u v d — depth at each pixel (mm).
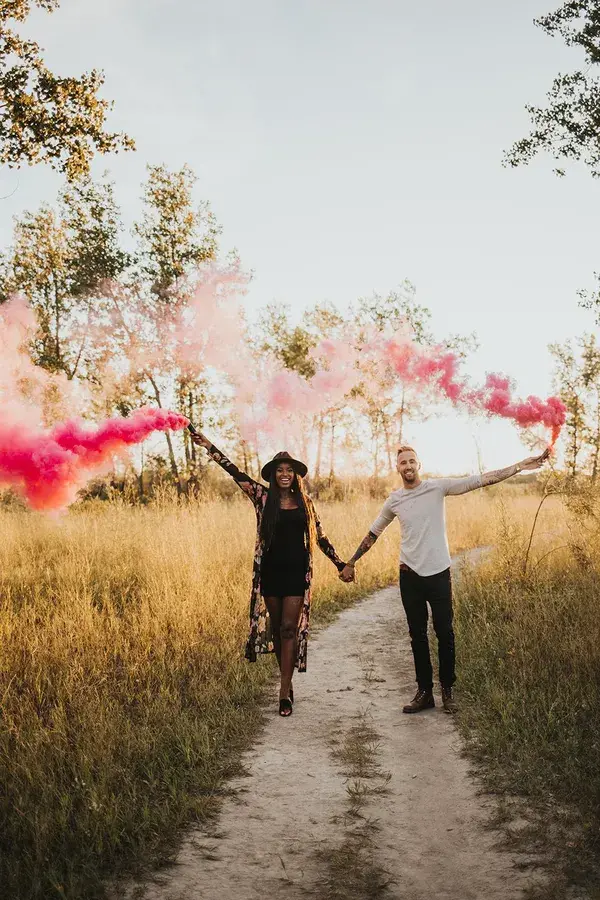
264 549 5242
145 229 21641
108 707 4883
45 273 20500
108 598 7914
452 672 5281
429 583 5301
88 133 12766
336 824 3582
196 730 4574
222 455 5355
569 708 4715
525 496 18875
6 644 6172
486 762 4273
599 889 2893
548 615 6531
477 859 3219
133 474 15656
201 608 7332
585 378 21828
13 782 3787
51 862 3125
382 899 2908
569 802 3662
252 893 2961
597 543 8820
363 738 4766
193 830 3525
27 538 10484
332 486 21156
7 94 12117
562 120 13414
